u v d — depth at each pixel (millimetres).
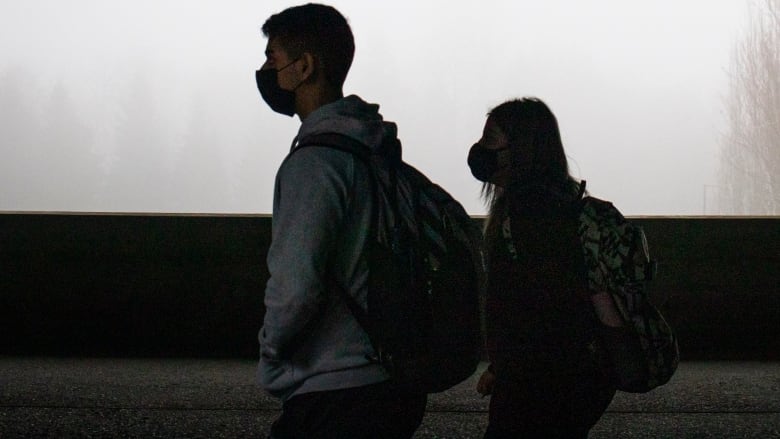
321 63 2051
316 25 2043
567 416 2367
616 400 5496
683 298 6832
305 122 1993
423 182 2094
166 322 6832
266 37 2135
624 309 2336
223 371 6332
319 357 1898
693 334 6832
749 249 6863
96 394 5508
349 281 1896
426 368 1886
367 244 1903
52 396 5430
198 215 6906
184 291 6852
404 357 1872
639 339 2334
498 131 2543
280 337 1836
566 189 2467
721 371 6434
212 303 6852
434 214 2027
